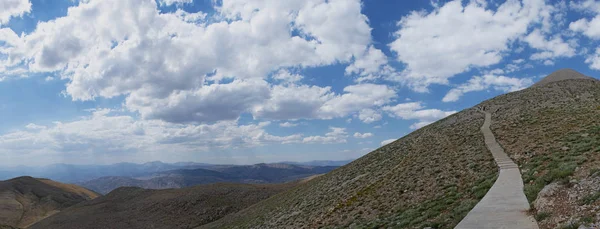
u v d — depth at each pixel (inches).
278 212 2009.1
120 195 5831.7
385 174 1565.0
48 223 4591.5
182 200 4677.7
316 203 1643.7
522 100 2950.3
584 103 2082.9
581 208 472.4
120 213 4596.5
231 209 4256.9
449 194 869.8
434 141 2105.1
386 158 2175.2
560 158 885.8
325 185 2153.1
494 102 3289.9
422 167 1378.0
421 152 1839.3
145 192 5753.0
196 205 4439.0
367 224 847.7
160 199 4945.9
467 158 1288.1
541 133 1416.1
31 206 7199.8
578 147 952.9
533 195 630.5
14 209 6766.7
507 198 650.2
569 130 1317.7
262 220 2015.3
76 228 4106.8
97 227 4052.7
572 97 2517.2
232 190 4955.7
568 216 463.8
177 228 3777.1
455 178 1050.7
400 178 1318.9
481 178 930.7
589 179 570.6
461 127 2347.4
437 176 1143.0
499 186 768.3
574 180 600.1
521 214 540.4
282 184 5605.3
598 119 1400.1
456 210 658.8
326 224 1099.3
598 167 652.7
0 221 6003.9
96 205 5324.8
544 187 631.8
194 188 5324.8
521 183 775.7
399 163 1743.4
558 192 576.1
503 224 499.2
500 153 1230.3
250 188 5113.2
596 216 422.9
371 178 1627.7
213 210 4222.4
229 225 2613.2
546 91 3085.6
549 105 2297.0
